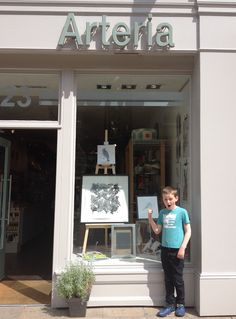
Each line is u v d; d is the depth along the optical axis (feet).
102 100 13.16
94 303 11.89
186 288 12.10
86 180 12.96
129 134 13.34
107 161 13.19
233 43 12.11
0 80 13.01
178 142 13.37
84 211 12.85
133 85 13.28
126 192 13.19
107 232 12.92
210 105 11.95
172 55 12.50
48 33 12.07
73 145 12.62
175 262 11.44
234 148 11.87
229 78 12.04
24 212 23.04
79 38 11.86
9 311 11.64
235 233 11.64
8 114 12.90
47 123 12.57
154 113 13.32
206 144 11.86
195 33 12.20
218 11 12.10
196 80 12.51
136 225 13.07
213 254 11.59
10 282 14.79
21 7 12.06
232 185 11.76
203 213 11.68
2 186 15.30
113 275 12.02
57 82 12.92
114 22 12.09
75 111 12.83
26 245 22.97
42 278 15.39
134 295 12.06
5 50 12.13
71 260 12.09
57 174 12.31
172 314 11.43
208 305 11.40
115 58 12.67
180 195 13.23
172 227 11.54
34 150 25.55
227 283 11.44
